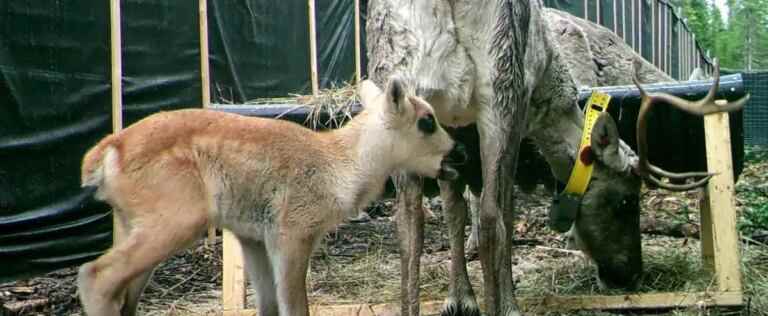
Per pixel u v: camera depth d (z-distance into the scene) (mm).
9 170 3543
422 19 2920
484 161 2963
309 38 5039
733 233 3238
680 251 3754
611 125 3287
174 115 2783
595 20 7887
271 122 2830
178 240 2717
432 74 2914
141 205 2709
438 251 4234
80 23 3770
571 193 3336
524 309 3293
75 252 3807
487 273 2967
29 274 3645
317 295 3451
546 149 3400
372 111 2881
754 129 9977
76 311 3436
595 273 3586
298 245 2795
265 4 4684
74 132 3758
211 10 4359
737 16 20516
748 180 6043
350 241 4340
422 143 2875
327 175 2818
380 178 2883
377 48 2971
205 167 2750
